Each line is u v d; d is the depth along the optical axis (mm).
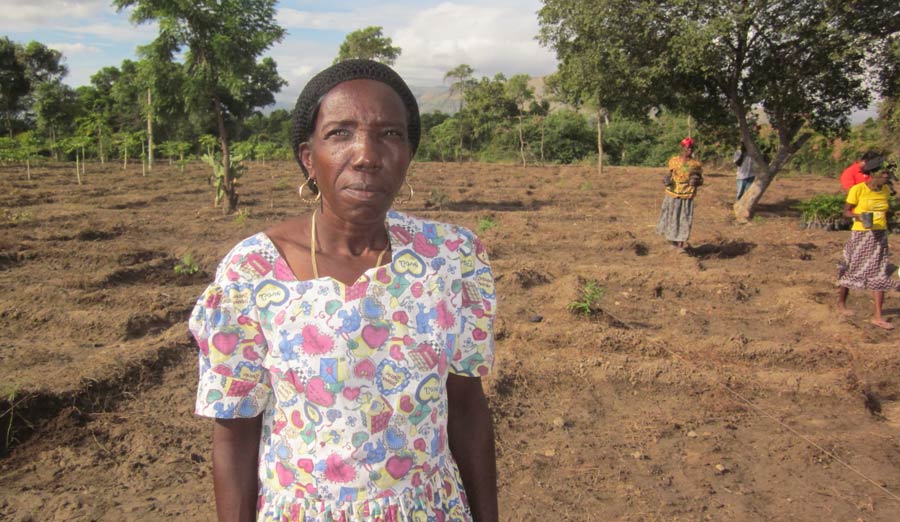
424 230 1462
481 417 1612
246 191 16500
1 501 3564
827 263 9344
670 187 9383
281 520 1365
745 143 12586
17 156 21406
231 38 12125
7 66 37531
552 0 12070
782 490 3869
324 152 1330
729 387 5125
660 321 6793
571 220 12680
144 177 20234
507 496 3746
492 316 1501
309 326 1314
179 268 8047
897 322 6758
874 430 4621
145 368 5066
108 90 44562
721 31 10672
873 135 22875
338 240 1403
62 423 4301
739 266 9164
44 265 8453
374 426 1338
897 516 3627
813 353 5680
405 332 1361
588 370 5262
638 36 11367
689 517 3594
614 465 4102
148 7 11719
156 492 3701
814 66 11156
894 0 10297
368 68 1355
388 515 1354
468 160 39281
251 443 1434
